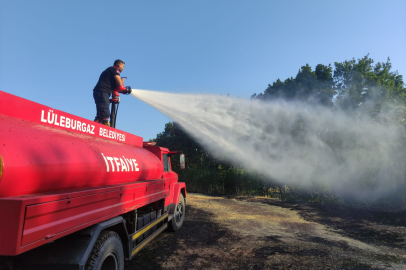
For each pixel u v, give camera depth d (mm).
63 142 3078
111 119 5781
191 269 4625
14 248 1964
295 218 9383
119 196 3668
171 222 6961
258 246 5891
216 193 17469
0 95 2551
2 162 2127
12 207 2014
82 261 2721
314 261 4961
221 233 7059
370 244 6195
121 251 3578
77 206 2729
